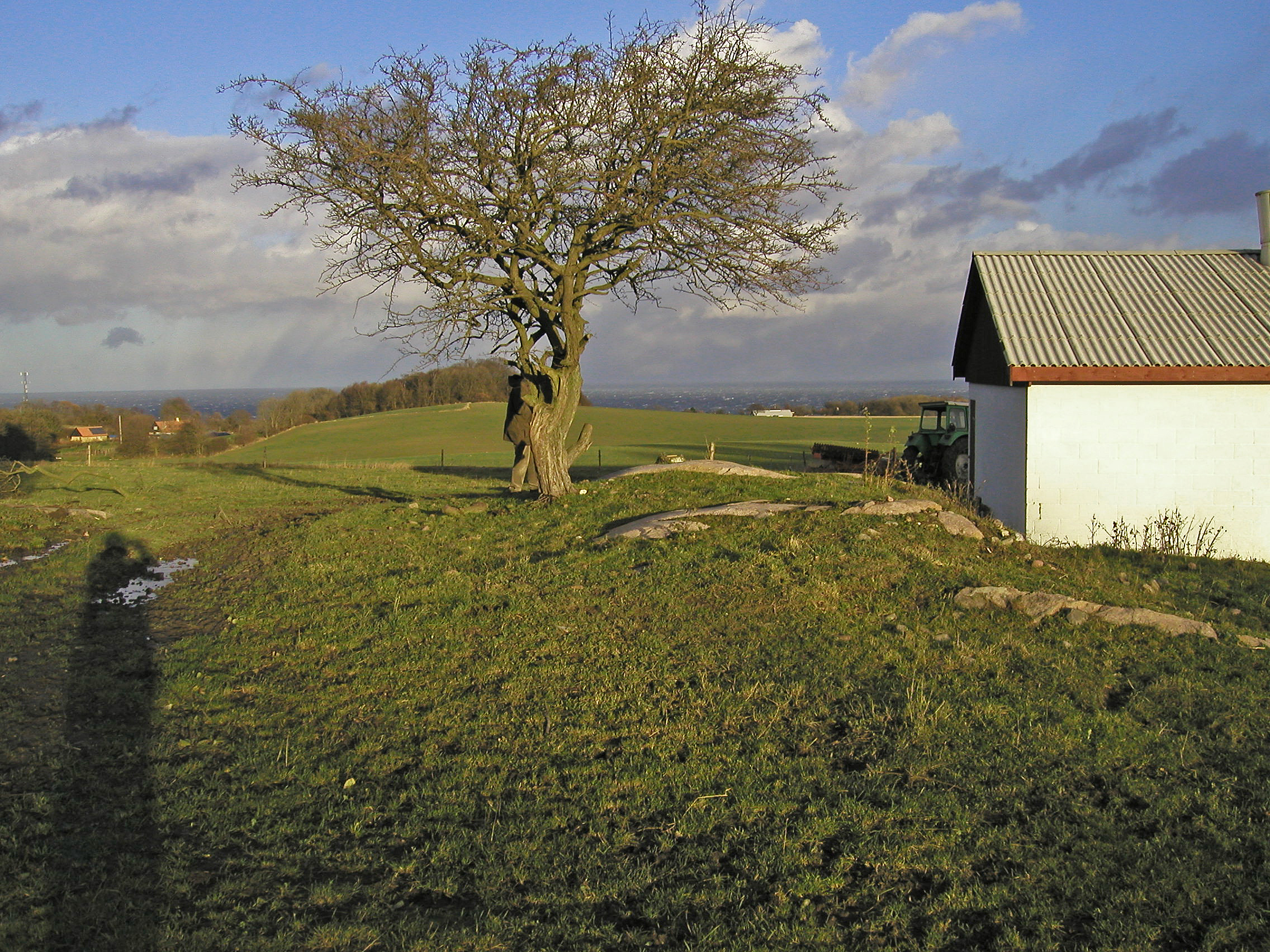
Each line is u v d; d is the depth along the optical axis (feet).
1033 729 19.30
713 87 42.19
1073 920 13.15
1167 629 26.27
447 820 16.29
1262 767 17.75
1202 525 47.37
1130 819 15.78
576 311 49.14
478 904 13.74
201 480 85.92
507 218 43.47
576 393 49.32
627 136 42.01
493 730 20.35
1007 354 47.83
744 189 43.14
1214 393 46.78
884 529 34.86
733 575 30.07
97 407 217.56
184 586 37.32
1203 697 21.36
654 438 173.58
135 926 13.00
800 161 44.88
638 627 26.55
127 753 19.48
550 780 17.69
